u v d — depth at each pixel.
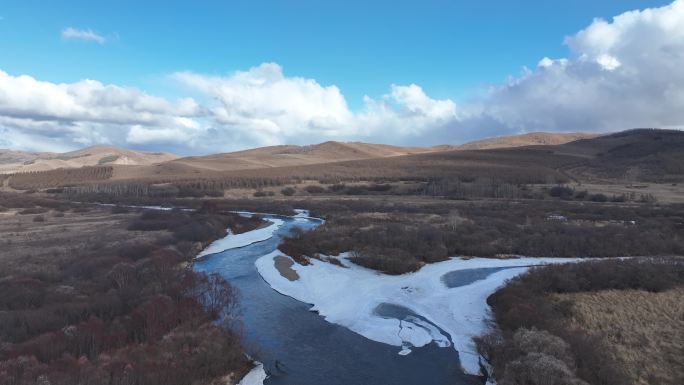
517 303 43.25
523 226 87.00
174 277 50.12
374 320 43.38
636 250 70.69
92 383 27.19
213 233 84.75
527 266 63.34
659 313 40.69
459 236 76.75
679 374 30.97
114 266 52.47
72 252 63.34
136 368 29.73
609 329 38.00
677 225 85.50
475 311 45.97
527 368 29.42
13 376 27.23
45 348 31.30
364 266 62.34
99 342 33.12
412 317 44.38
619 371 30.98
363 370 33.44
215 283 51.91
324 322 42.97
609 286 48.53
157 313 38.28
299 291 52.09
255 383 31.06
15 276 48.72
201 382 29.98
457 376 32.69
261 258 67.81
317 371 33.16
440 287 53.91
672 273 50.22
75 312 37.56
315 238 77.50
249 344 36.94
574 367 30.53
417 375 32.81
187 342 34.59
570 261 65.12
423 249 69.00
